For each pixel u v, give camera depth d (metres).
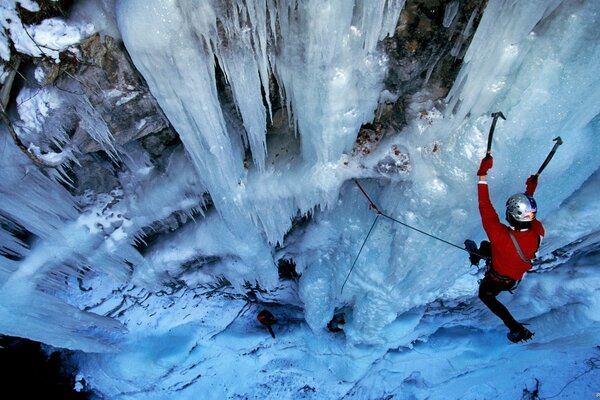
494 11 3.40
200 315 7.92
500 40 3.62
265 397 9.00
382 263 6.12
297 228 6.47
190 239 6.27
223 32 3.63
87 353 8.16
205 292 7.58
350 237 6.17
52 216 5.47
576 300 7.02
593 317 6.92
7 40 3.70
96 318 7.00
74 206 5.59
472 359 8.63
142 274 6.59
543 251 6.39
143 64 3.74
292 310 8.30
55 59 3.80
